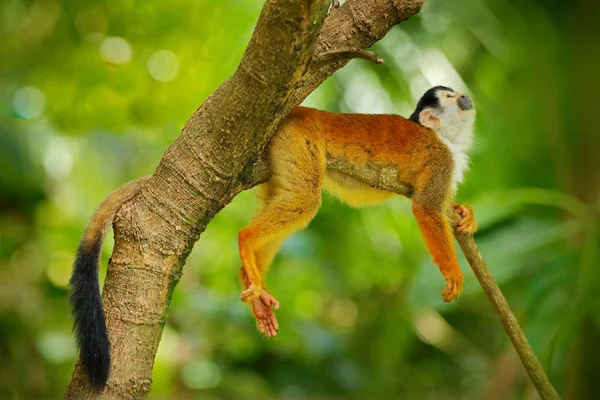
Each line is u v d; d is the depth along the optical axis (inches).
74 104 609.0
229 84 242.1
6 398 494.0
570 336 503.8
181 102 606.5
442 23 525.0
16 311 509.7
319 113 346.3
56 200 524.1
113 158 508.4
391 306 645.3
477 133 519.5
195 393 546.6
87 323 239.3
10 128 490.6
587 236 460.8
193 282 579.2
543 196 463.8
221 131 245.8
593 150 522.9
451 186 369.4
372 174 353.7
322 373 589.3
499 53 521.3
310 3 216.7
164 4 612.1
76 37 624.7
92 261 254.2
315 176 329.7
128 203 257.4
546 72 526.6
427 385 658.2
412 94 512.4
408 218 592.1
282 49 225.9
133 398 243.8
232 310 551.2
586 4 514.9
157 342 252.4
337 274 617.9
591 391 519.2
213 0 590.2
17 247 533.0
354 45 266.5
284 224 324.5
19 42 619.8
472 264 340.8
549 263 461.7
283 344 570.9
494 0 526.0
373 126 356.5
